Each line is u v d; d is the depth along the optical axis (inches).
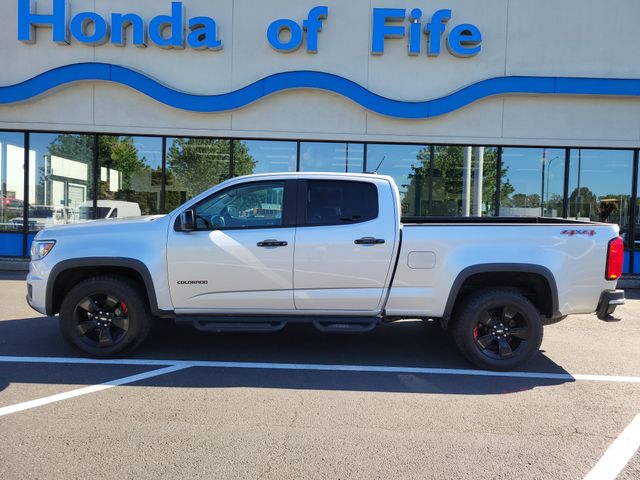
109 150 453.1
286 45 426.6
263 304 196.2
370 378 186.2
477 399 167.3
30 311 284.2
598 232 193.2
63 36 426.0
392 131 436.5
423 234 193.6
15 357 201.6
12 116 441.1
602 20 432.8
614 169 446.9
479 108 435.8
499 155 445.7
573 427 146.6
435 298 193.9
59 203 458.3
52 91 432.5
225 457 125.2
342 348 225.5
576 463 125.6
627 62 433.4
